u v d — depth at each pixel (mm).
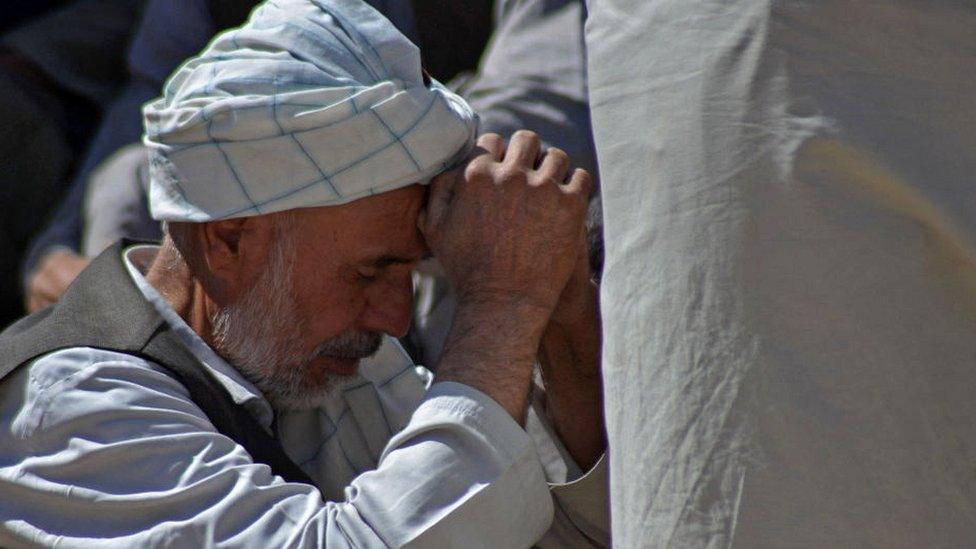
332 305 6832
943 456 4707
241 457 6457
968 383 4695
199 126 6539
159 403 6543
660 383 5055
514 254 6430
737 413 4859
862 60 4719
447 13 11875
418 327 9398
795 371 4789
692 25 5008
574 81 10398
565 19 10734
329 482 7535
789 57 4789
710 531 4910
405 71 6727
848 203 4758
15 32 17594
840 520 4730
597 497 7039
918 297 4711
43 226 16234
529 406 7340
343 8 6750
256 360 6895
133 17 17688
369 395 7797
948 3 4637
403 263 6871
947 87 4656
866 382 4730
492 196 6453
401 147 6426
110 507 6250
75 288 7191
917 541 4711
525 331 6398
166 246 7258
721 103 4902
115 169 13266
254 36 6664
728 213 4887
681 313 4988
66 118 17078
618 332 5254
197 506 6211
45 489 6359
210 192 6582
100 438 6387
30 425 6500
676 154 5008
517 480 6199
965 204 4621
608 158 5320
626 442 5215
